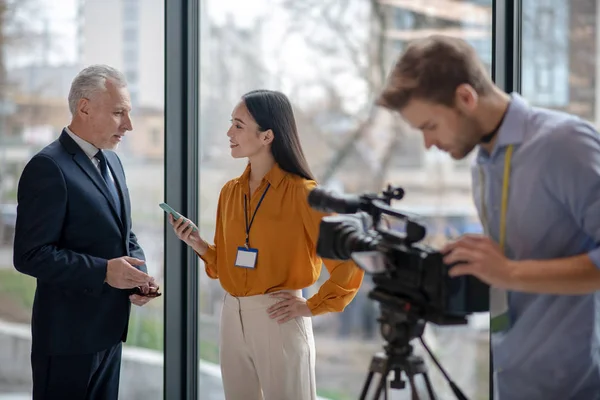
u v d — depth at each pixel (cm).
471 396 338
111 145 261
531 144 157
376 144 381
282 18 374
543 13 281
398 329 159
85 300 254
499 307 170
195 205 335
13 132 347
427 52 155
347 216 179
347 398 380
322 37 379
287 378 237
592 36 286
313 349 245
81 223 251
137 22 338
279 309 234
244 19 365
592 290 146
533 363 167
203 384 347
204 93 350
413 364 158
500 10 275
